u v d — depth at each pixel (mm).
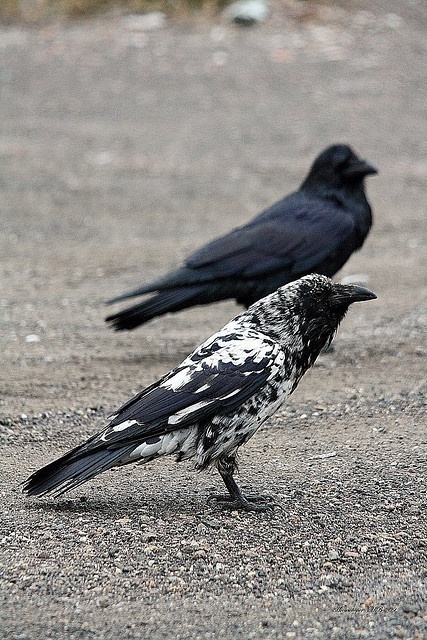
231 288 12734
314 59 28750
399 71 28000
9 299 14742
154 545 7590
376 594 6930
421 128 24719
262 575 7176
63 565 7250
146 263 16547
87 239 17984
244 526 7965
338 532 7852
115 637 6348
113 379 11469
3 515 8047
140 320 12609
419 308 14203
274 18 31172
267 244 12758
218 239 12891
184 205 19906
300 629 6477
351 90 27000
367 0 32406
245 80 27719
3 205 19953
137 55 29359
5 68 28703
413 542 7660
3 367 11773
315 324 8484
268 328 8375
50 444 9641
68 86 27719
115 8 32375
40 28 31312
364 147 23562
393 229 18500
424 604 6793
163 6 32312
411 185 21219
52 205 20000
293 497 8523
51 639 6309
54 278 15820
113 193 20734
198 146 23781
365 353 12445
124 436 7836
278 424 10219
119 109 26312
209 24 31109
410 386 11180
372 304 14508
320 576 7176
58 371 11680
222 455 8227
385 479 8812
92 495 8539
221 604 6773
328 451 9516
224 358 8117
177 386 8023
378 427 10062
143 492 8641
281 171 22000
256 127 24938
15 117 25781
